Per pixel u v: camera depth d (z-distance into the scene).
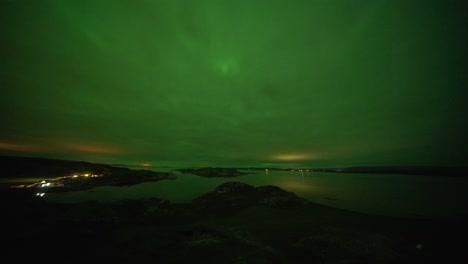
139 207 15.70
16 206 14.64
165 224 12.86
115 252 8.75
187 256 8.44
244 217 14.62
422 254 8.89
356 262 8.13
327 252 8.91
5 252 8.60
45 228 11.27
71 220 12.39
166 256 8.42
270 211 16.20
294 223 13.21
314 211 16.28
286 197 19.41
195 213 15.54
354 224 13.09
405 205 18.97
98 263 7.89
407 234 11.26
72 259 8.16
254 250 9.04
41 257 8.30
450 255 8.82
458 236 11.01
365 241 9.79
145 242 9.70
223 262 7.98
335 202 20.22
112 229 11.55
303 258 8.50
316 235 10.60
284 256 8.64
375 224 13.09
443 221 13.85
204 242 9.73
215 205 17.86
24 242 9.56
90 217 12.84
